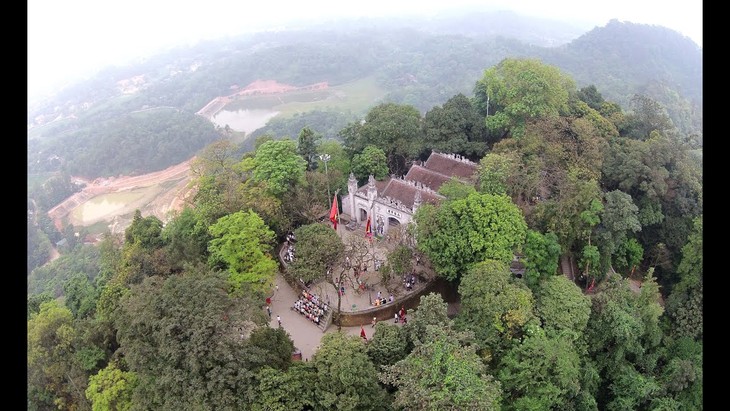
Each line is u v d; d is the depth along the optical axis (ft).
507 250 243.81
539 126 325.01
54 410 219.61
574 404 209.56
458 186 277.85
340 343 187.42
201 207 294.87
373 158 344.49
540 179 293.43
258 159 326.65
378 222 314.55
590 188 269.44
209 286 192.85
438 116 365.81
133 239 298.56
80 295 294.66
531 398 195.42
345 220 334.85
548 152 307.58
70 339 217.77
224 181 319.27
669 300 262.47
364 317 249.34
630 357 241.35
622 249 292.81
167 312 184.85
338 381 179.52
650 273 248.52
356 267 265.95
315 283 272.92
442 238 247.70
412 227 267.59
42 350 216.95
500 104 383.04
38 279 460.96
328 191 325.21
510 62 380.58
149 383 183.93
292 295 272.31
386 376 175.83
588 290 273.13
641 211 301.63
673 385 219.20
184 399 173.37
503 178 282.36
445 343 177.06
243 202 291.99
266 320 203.00
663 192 292.81
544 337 204.23
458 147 350.23
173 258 270.05
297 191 314.96
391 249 289.53
